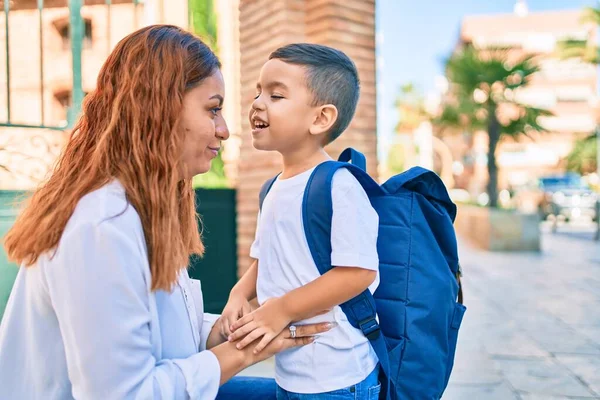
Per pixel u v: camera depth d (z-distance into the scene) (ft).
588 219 56.08
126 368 2.81
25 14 20.49
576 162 103.30
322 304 3.55
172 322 3.38
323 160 4.18
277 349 3.57
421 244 3.98
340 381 3.64
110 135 3.16
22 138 9.50
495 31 115.85
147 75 3.19
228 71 15.20
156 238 3.08
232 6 15.34
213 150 3.56
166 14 14.33
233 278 14.02
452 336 4.23
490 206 42.91
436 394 3.93
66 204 2.93
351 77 4.13
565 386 9.46
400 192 4.08
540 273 22.89
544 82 113.50
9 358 3.09
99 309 2.75
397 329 3.86
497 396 9.00
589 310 15.65
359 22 12.91
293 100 3.87
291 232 3.85
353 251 3.54
